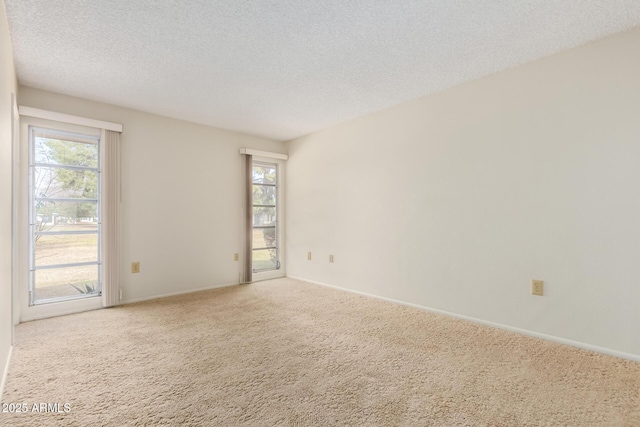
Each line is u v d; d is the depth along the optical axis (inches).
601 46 82.6
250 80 106.1
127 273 130.3
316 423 55.4
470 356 81.6
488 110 103.6
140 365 76.2
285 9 69.7
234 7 68.8
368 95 120.0
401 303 129.0
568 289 88.0
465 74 102.8
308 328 101.8
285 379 70.1
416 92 117.5
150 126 137.0
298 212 179.2
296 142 180.7
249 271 168.1
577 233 86.4
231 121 149.9
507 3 68.3
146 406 59.9
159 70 98.5
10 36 78.2
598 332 83.4
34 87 109.9
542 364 77.0
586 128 84.9
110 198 123.4
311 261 170.9
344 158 152.5
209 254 155.9
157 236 138.6
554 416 57.4
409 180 126.2
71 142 119.0
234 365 76.5
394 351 84.6
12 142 84.4
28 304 107.8
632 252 78.5
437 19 73.9
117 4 67.2
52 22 73.5
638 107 77.6
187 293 146.1
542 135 92.4
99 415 57.1
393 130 131.5
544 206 92.1
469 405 60.7
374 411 58.8
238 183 167.8
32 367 74.7
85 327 101.7
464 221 109.8
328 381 69.3
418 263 123.3
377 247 138.2
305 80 106.5
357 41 83.0
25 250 107.1
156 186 138.4
